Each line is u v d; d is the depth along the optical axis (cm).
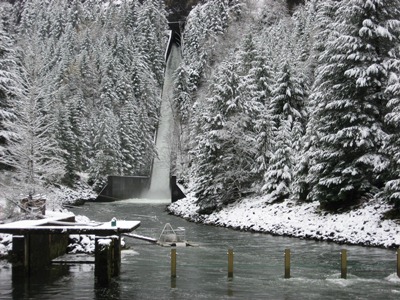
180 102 10312
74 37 13475
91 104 10019
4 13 12119
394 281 1680
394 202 2578
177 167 7888
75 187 6981
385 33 2920
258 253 2348
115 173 7625
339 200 3036
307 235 2880
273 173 3841
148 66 12594
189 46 14300
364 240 2536
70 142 6825
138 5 17162
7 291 1525
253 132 4431
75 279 1711
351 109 2920
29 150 2881
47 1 18038
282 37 10219
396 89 2528
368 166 2855
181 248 2531
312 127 3384
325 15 5609
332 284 1638
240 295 1484
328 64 3106
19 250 1912
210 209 4256
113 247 1769
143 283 1653
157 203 6575
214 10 14625
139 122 8775
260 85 5300
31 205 2669
